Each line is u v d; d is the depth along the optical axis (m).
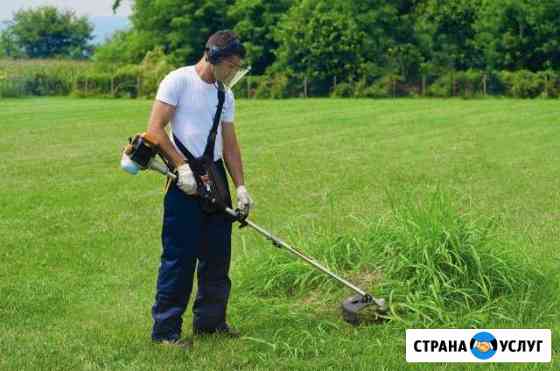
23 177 12.24
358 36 39.53
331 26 39.66
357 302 5.47
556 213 9.34
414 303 5.46
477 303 5.66
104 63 48.03
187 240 5.10
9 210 9.64
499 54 40.34
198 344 5.16
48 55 86.56
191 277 5.17
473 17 40.97
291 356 4.94
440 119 21.28
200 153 5.12
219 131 5.21
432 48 41.03
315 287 5.98
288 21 41.88
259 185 11.35
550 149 15.16
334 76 39.66
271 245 7.18
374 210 9.57
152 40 50.38
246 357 4.93
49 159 14.27
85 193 10.82
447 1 40.78
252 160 13.88
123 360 4.91
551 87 36.16
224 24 49.16
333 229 8.59
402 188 11.09
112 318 5.77
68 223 8.91
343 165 13.19
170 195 5.11
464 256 5.86
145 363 4.85
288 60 40.62
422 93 38.09
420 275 5.71
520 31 40.06
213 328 5.33
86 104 30.23
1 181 11.86
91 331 5.44
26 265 7.19
